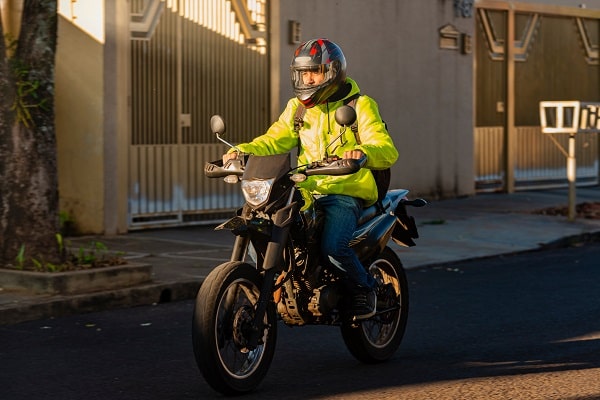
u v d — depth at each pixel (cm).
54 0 1293
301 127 901
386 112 2347
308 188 871
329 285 882
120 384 880
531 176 2730
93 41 1788
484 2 2580
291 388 868
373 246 920
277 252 812
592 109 2155
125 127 1828
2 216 1281
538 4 2711
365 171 898
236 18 2008
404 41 2378
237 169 835
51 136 1293
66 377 905
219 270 812
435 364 966
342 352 1016
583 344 1065
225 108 2000
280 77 2088
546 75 2772
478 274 1567
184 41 1919
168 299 1314
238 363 923
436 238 1909
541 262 1705
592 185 2902
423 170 2436
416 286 1451
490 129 2630
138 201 1862
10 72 1277
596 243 1991
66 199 1805
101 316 1198
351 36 2256
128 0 1820
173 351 1016
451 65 2489
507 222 2116
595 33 2906
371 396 839
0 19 1280
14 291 1235
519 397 838
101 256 1472
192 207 1950
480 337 1103
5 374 914
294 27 2102
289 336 1088
